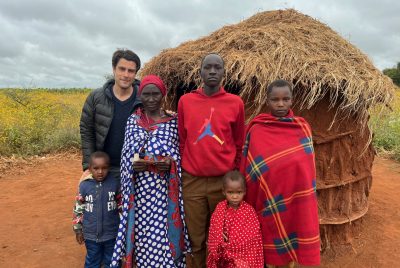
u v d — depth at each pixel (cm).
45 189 657
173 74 422
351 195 426
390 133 958
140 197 294
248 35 409
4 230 479
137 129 297
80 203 332
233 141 310
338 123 396
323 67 371
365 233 452
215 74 289
